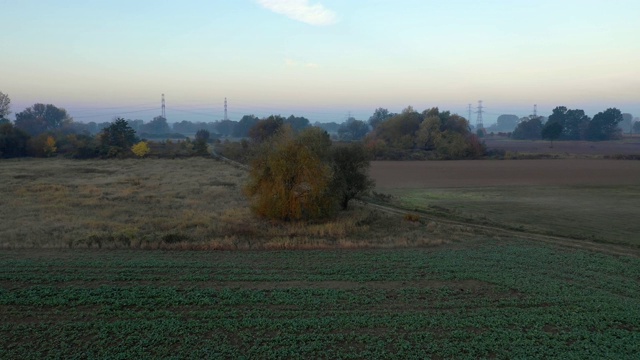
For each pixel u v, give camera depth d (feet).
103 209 113.50
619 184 187.11
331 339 43.78
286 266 67.10
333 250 77.71
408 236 90.53
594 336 45.50
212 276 61.46
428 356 41.19
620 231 100.01
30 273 60.59
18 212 106.22
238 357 40.09
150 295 53.52
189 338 43.37
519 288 58.65
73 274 60.70
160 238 80.64
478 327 47.21
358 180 118.73
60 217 100.27
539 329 47.24
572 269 68.03
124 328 45.03
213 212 112.88
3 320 46.62
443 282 61.31
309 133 109.81
